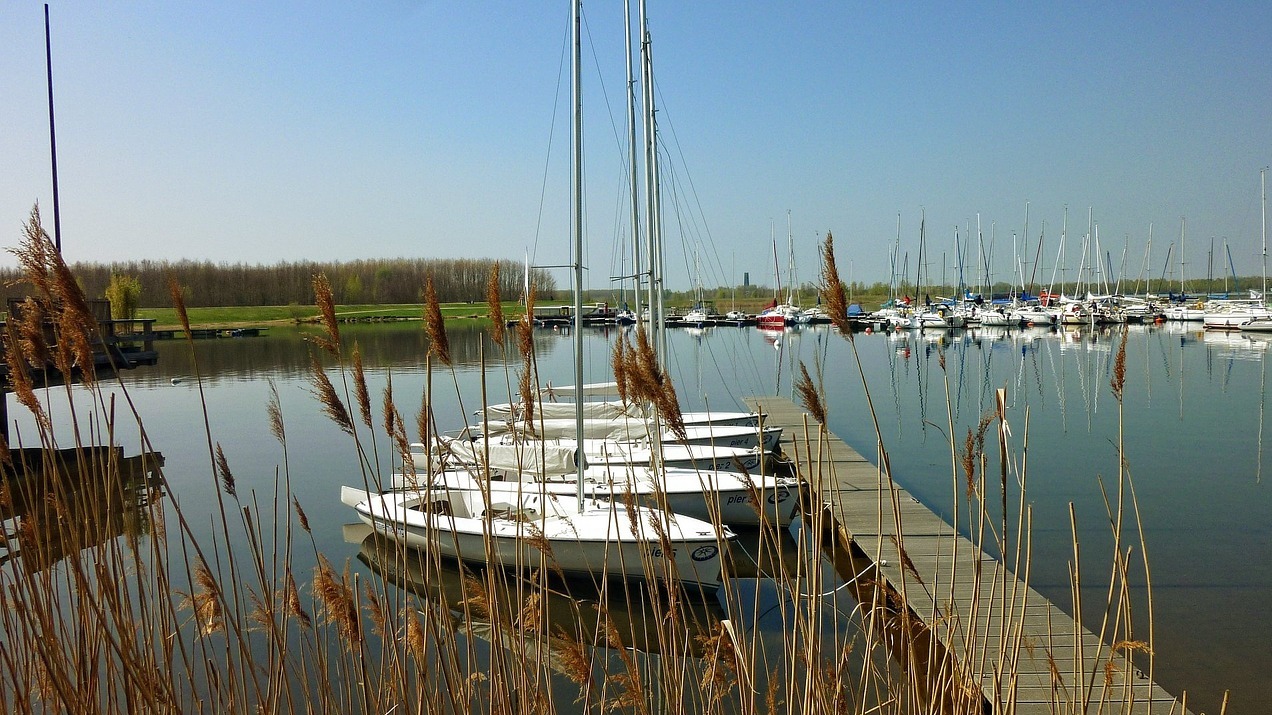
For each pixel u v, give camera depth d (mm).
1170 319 62031
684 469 13102
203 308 67625
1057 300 69938
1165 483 14750
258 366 38469
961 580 9125
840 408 25094
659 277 15219
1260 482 14742
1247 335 50438
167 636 3676
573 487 11711
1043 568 10117
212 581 3600
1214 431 19875
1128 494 13977
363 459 3578
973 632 3613
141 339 20719
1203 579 9852
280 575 9344
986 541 11062
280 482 15859
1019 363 37000
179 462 17750
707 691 4309
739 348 48250
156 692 3502
